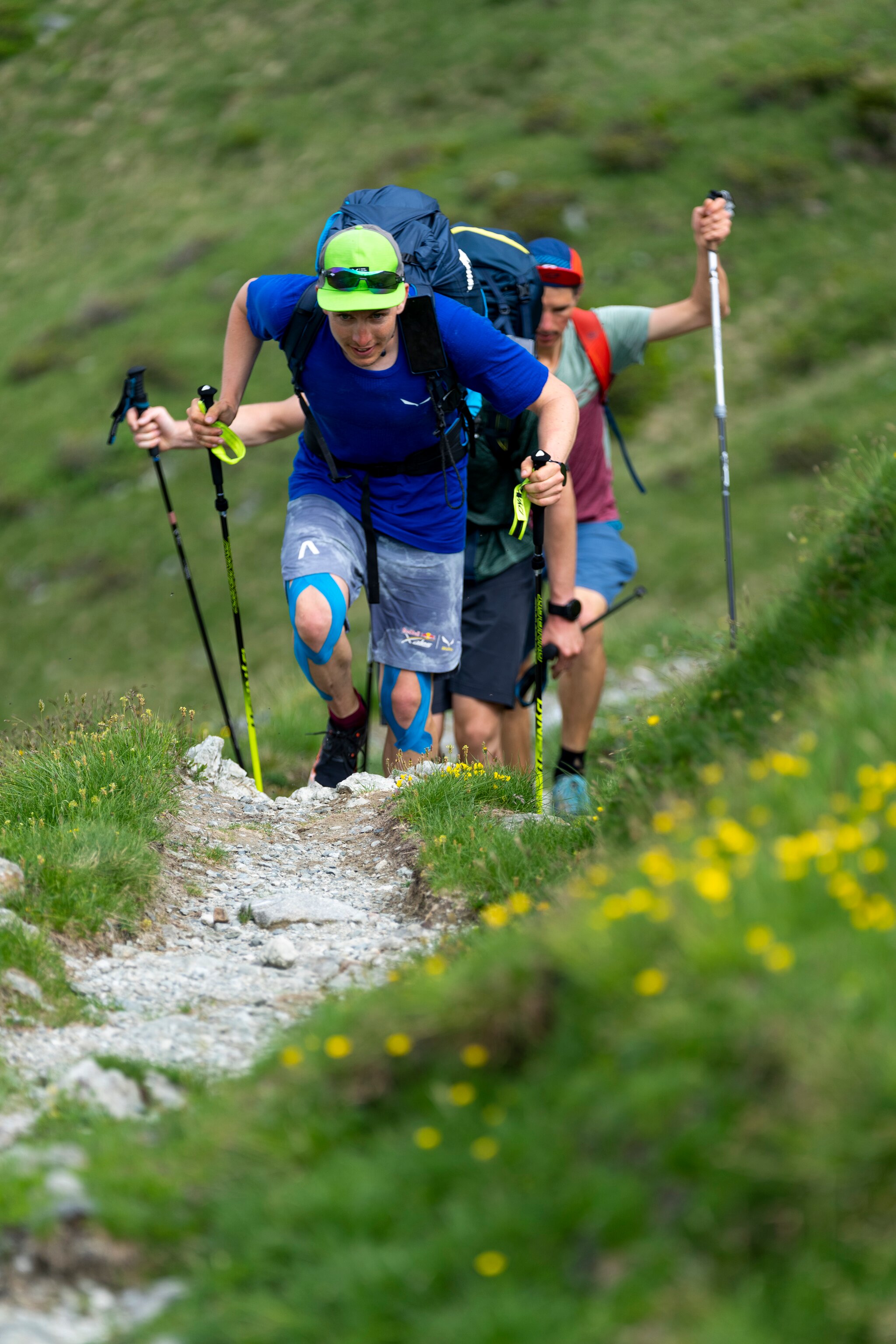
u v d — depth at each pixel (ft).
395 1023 40.09
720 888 36.04
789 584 67.67
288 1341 31.81
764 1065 32.58
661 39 571.69
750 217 471.21
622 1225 31.55
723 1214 31.12
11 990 51.39
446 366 78.13
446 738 135.23
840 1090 31.42
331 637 84.23
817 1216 30.40
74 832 64.18
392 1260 32.50
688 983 34.86
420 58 600.80
